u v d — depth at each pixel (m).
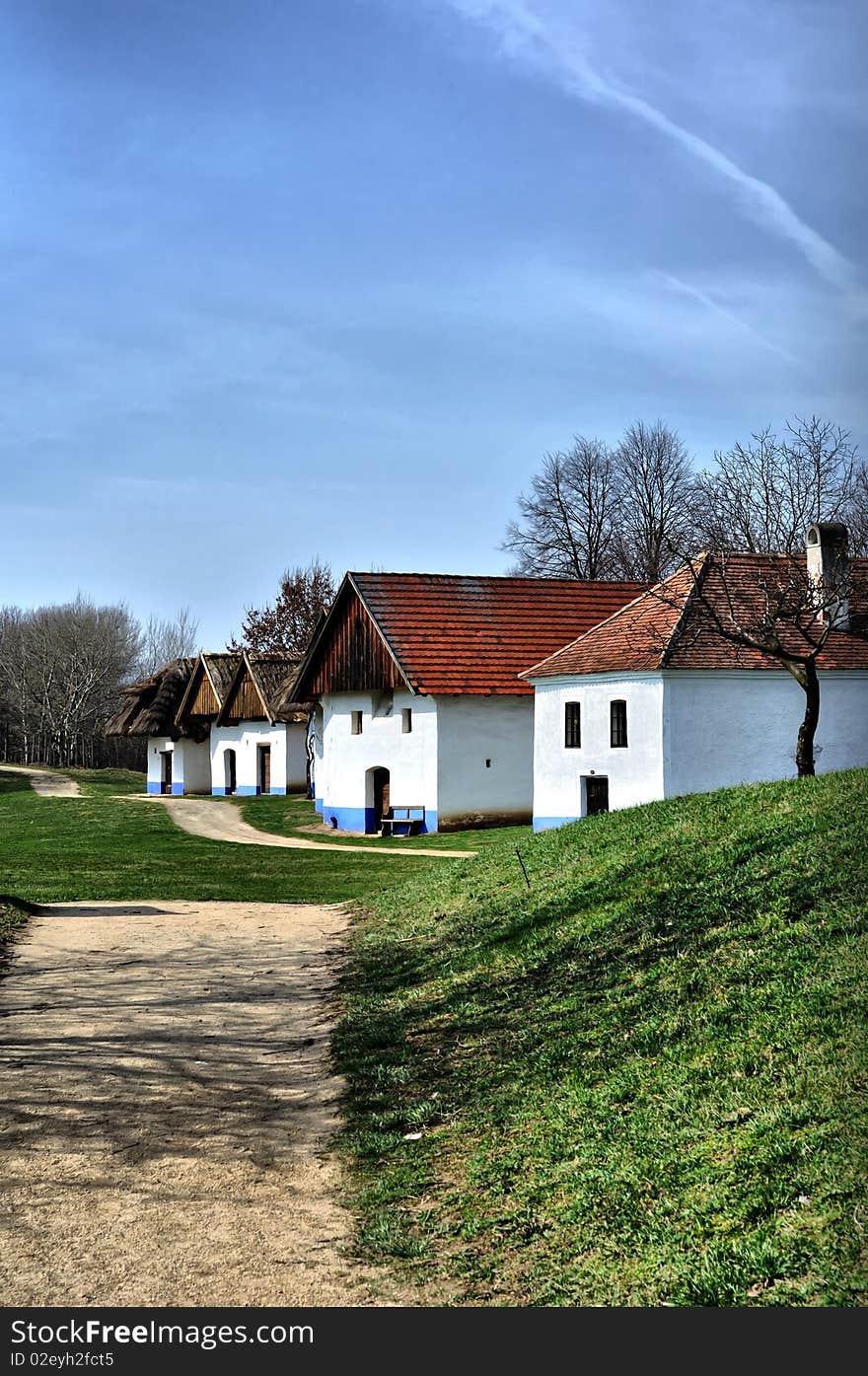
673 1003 10.19
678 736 32.44
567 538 70.19
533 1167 8.16
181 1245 7.42
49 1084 10.76
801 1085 7.94
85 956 16.84
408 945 15.95
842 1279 5.93
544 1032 10.68
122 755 108.06
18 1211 7.94
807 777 17.64
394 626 42.06
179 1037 12.37
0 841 39.94
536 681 36.50
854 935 10.27
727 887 12.66
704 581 34.44
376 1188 8.25
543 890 16.05
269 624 87.44
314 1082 10.81
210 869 29.73
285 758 58.78
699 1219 6.82
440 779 40.59
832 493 45.91
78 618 108.38
